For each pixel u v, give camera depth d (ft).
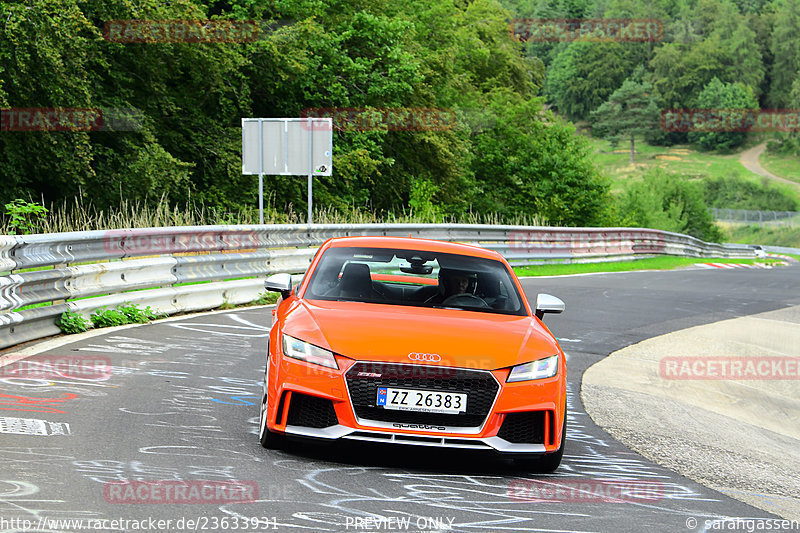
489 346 46.21
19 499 35.70
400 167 290.56
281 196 241.35
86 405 54.24
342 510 36.99
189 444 46.78
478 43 418.10
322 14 260.42
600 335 108.17
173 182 205.87
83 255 82.48
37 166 179.01
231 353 77.66
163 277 96.58
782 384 90.79
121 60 214.07
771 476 55.11
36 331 76.54
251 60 242.58
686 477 50.44
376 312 49.75
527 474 47.01
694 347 105.60
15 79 162.71
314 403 44.83
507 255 203.41
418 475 44.47
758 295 169.48
